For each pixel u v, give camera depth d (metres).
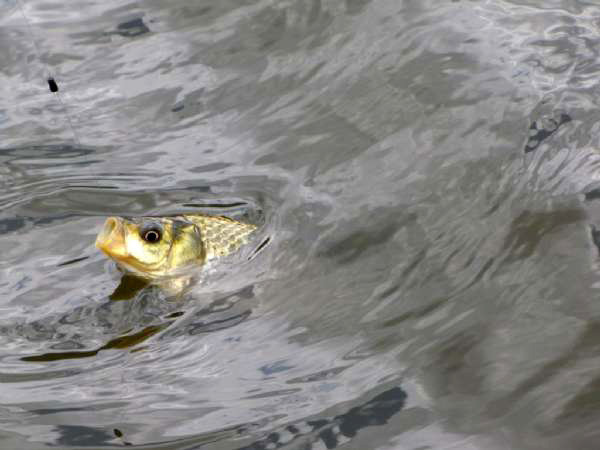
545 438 7.79
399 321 10.12
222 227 12.64
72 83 17.53
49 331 11.34
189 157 15.27
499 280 10.30
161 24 18.77
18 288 12.37
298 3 18.50
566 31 15.84
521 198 11.82
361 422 8.60
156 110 16.53
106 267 12.68
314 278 11.46
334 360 9.69
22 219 14.05
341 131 14.89
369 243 11.92
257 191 14.03
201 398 9.48
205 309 11.33
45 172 15.27
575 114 13.45
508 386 8.55
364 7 17.89
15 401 9.90
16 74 17.94
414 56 16.14
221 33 18.23
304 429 8.68
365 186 13.31
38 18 19.39
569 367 8.55
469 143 13.50
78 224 13.88
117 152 15.67
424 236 11.70
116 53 18.12
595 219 10.83
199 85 16.98
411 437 8.24
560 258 10.30
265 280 11.70
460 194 12.39
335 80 16.27
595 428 7.75
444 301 10.25
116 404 9.61
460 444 8.00
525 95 14.21
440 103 14.71
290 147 14.89
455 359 9.17
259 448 8.53
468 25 16.53
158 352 10.60
